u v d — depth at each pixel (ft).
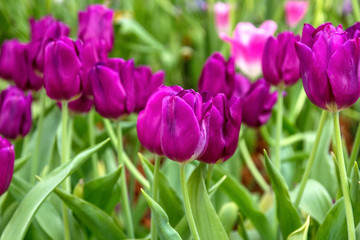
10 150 2.51
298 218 2.87
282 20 5.99
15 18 7.02
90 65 2.83
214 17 6.20
